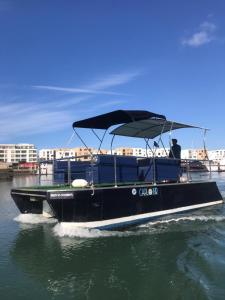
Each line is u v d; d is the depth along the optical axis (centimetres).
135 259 729
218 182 2783
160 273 638
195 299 521
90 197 916
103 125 1212
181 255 740
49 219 1091
